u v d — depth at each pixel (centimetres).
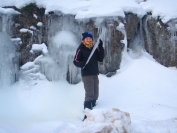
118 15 550
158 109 428
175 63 584
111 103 474
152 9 601
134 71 547
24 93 522
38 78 546
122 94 498
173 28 577
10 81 541
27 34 575
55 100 505
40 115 457
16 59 556
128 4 583
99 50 461
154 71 543
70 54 546
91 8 564
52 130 362
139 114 420
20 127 384
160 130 327
